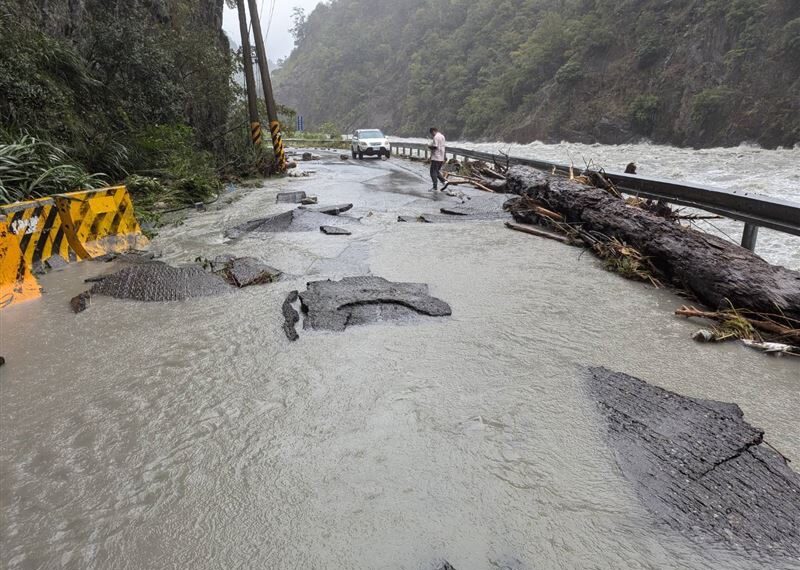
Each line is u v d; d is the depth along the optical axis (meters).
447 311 4.99
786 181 16.70
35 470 2.77
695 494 2.54
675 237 5.88
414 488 2.59
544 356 4.04
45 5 12.76
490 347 4.20
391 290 5.54
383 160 27.06
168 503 2.52
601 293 5.60
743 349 4.21
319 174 20.25
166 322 4.81
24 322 4.85
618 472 2.70
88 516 2.44
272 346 4.26
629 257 6.32
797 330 4.27
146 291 5.62
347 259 7.05
